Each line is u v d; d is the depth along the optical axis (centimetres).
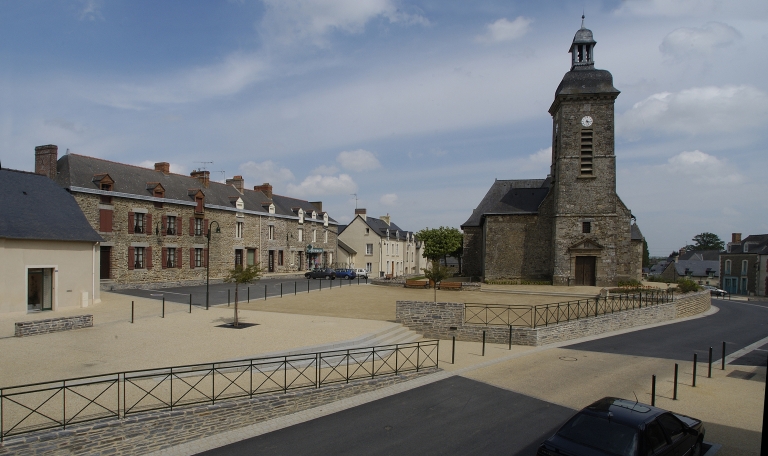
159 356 1193
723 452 796
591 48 3117
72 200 2322
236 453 786
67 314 1861
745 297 4875
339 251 5559
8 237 1811
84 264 2117
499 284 3181
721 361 1428
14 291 1845
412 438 849
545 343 1656
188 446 809
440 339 1714
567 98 3033
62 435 698
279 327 1606
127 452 759
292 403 970
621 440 615
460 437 855
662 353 1534
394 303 2273
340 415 961
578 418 675
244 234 3872
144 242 2981
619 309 2088
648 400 1062
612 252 2988
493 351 1541
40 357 1171
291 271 4500
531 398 1073
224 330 1541
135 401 884
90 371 1057
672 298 2411
